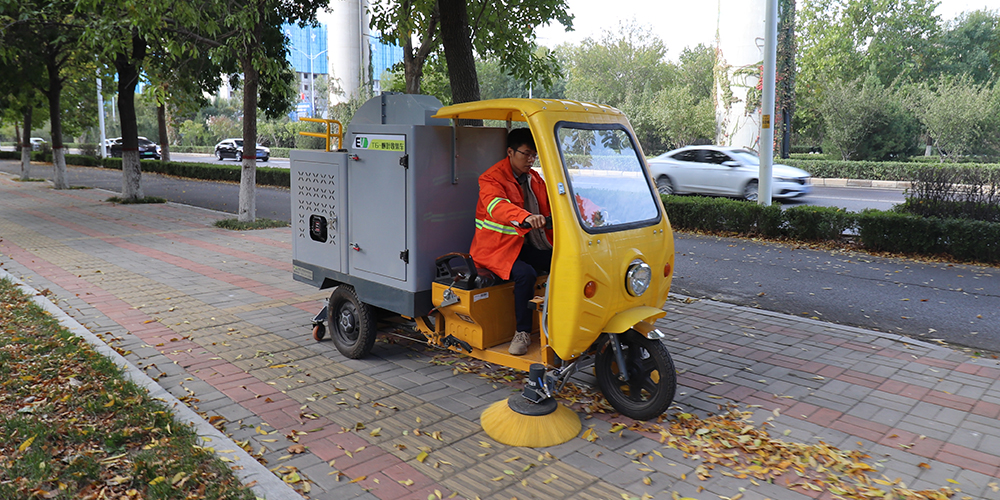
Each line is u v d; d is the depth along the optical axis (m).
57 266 9.20
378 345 5.78
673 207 13.58
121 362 5.08
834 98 28.17
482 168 4.99
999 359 5.46
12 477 3.30
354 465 3.63
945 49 43.84
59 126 22.34
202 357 5.42
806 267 9.52
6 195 20.14
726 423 4.15
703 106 29.77
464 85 8.24
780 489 3.40
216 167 28.45
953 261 9.83
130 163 18.11
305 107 57.16
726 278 8.84
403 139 4.56
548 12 10.06
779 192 16.31
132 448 3.67
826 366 5.28
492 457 3.75
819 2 42.75
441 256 4.77
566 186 3.94
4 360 4.95
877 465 3.66
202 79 16.61
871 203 16.94
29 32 15.27
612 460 3.72
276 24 14.52
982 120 25.28
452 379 4.98
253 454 3.74
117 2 10.38
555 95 54.38
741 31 24.11
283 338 5.98
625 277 4.09
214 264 9.50
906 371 5.16
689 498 3.30
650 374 4.21
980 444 3.91
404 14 9.25
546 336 4.09
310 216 5.56
